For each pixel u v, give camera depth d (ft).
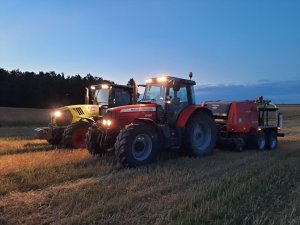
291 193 19.19
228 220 14.83
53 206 17.12
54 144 39.60
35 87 194.18
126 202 17.19
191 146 31.53
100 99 40.16
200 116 32.60
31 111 150.51
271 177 22.89
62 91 195.42
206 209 15.98
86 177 23.48
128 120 29.14
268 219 14.90
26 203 17.57
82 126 36.32
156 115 29.89
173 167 26.40
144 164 27.20
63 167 25.76
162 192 19.40
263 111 40.75
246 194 18.62
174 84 30.73
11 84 192.03
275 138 41.37
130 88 41.27
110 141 29.30
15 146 39.68
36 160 28.50
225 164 28.09
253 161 29.94
